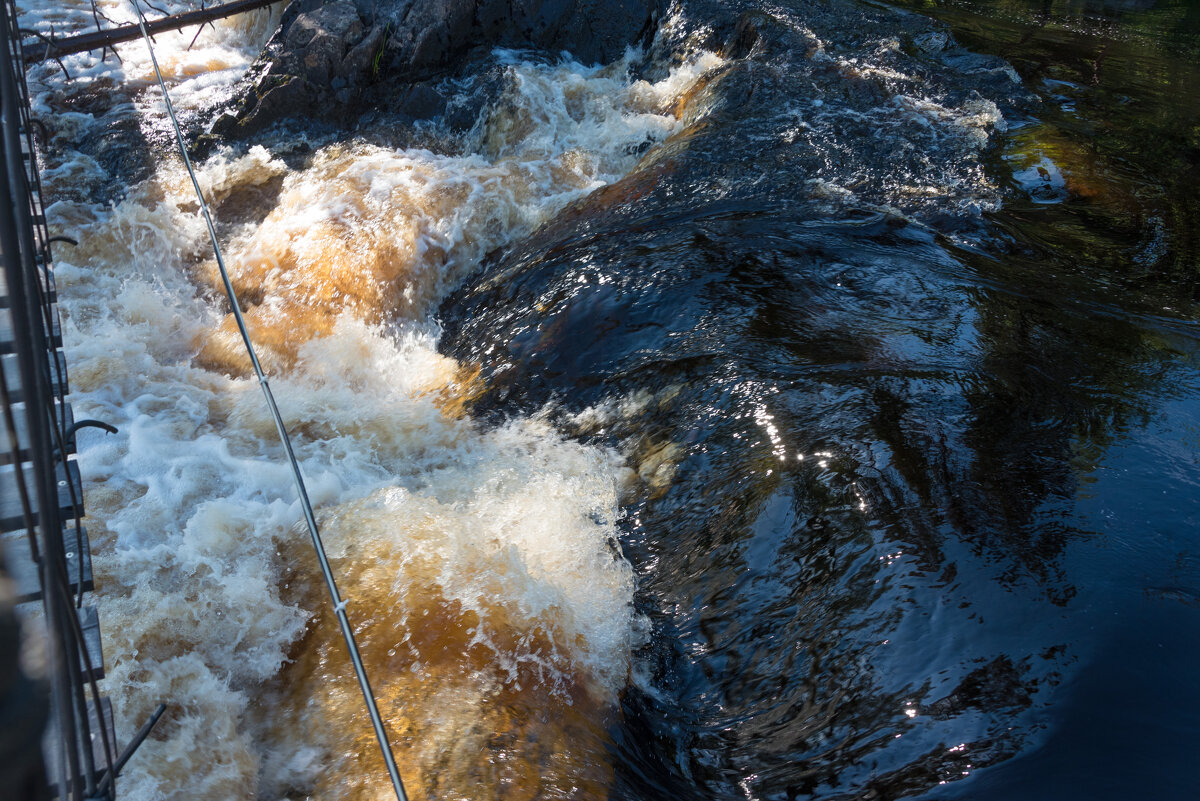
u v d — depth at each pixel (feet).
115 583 12.20
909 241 18.72
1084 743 8.16
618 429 14.98
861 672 9.55
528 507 13.67
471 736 9.74
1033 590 9.75
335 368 18.95
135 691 10.40
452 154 26.40
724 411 13.97
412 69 27.66
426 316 21.53
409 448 16.03
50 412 4.85
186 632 11.38
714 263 17.66
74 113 26.66
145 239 22.18
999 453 11.94
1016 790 7.88
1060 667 8.87
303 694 10.71
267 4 29.63
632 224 20.61
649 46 30.58
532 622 11.30
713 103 25.93
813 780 8.75
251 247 22.09
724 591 11.44
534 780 9.25
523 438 15.70
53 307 8.82
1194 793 7.57
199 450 15.61
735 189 21.48
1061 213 20.85
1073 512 10.82
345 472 15.31
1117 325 15.53
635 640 11.46
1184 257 18.85
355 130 26.68
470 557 12.40
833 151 22.98
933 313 15.74
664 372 15.26
